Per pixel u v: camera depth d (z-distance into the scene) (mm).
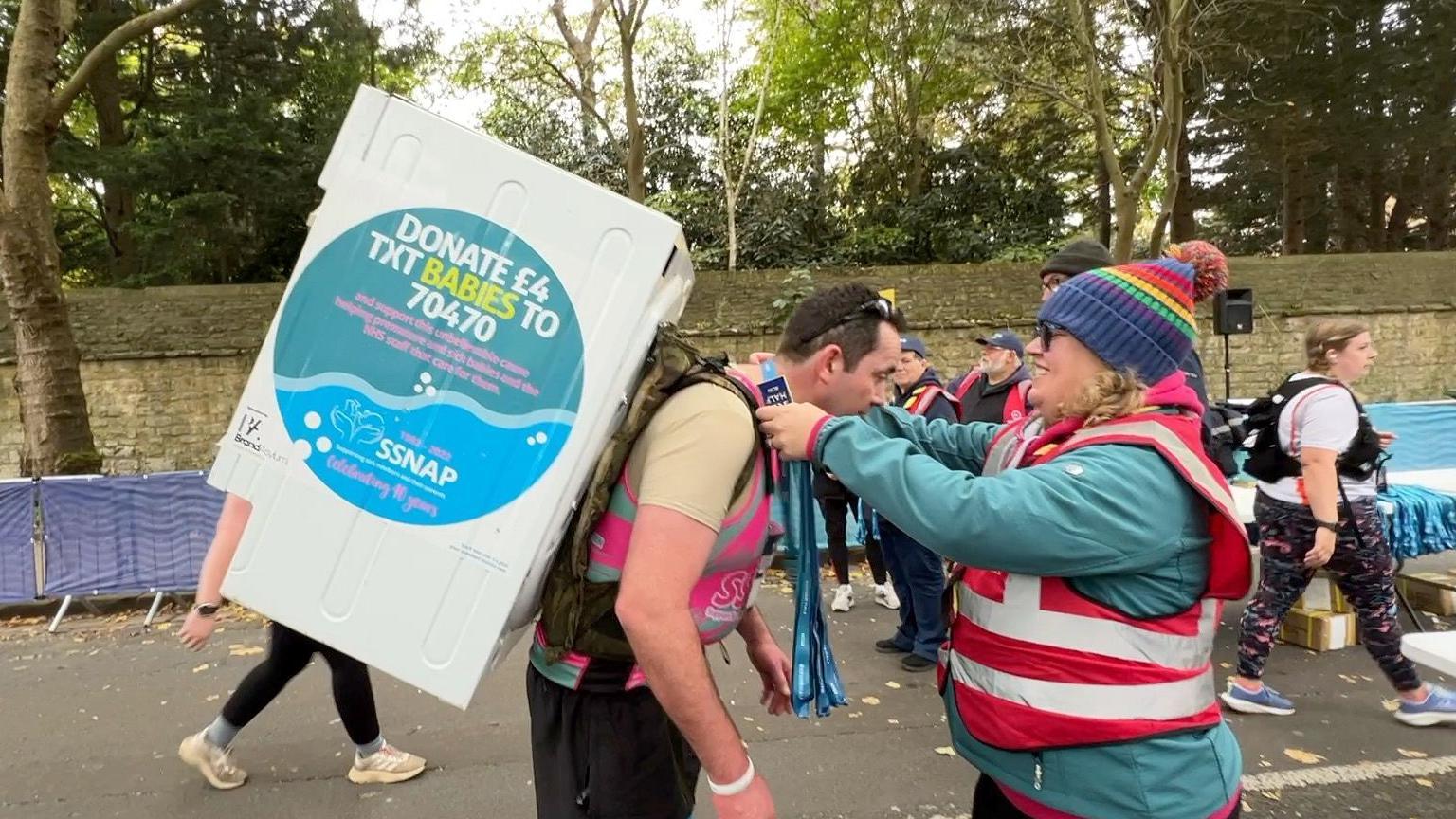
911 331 10898
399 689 4102
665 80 17141
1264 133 15156
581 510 1367
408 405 1272
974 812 1725
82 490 5418
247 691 3115
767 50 15703
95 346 9344
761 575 1606
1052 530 1326
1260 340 11195
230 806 3055
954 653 1641
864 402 1647
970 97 16422
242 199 11891
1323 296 11383
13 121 6391
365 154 1290
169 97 12297
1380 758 3393
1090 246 3348
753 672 4270
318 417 1280
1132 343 1463
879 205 16562
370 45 12492
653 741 1535
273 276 13156
